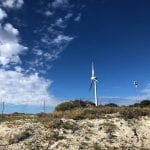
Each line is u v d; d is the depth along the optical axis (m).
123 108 58.06
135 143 47.69
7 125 49.34
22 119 53.41
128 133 49.50
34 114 61.97
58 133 47.03
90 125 50.38
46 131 47.50
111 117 53.66
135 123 52.88
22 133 46.41
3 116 58.38
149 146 47.44
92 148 44.31
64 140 45.56
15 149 43.34
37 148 43.75
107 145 45.75
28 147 43.78
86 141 46.06
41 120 51.72
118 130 49.94
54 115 54.62
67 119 51.72
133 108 58.41
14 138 45.44
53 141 45.25
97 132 48.78
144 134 50.19
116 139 47.66
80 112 54.72
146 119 54.41
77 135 47.16
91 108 58.03
